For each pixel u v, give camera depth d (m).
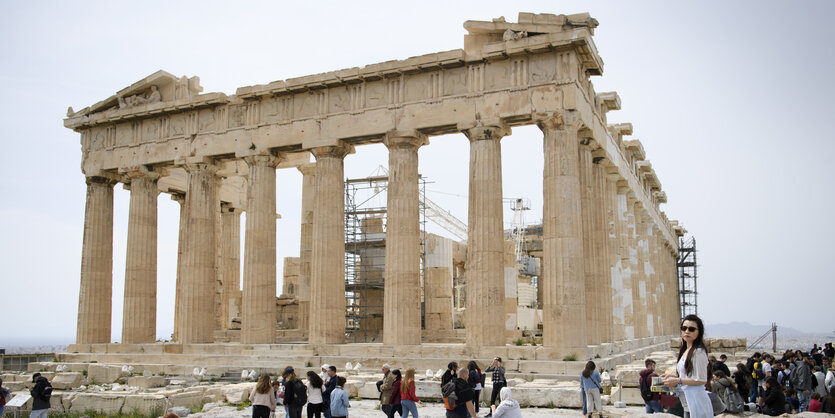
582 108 35.84
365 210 54.97
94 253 47.19
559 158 34.62
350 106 40.03
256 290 41.12
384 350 36.84
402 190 38.12
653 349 51.69
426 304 52.47
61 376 33.44
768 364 27.47
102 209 48.00
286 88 41.22
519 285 66.56
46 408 24.50
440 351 35.53
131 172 46.47
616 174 46.62
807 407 24.58
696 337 11.12
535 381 29.86
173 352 42.06
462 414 19.34
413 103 38.25
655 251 63.94
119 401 27.47
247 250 41.72
